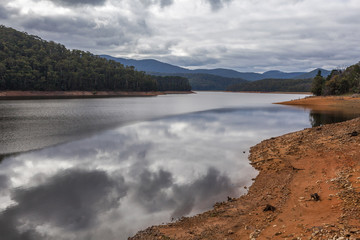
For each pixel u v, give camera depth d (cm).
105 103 7744
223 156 1739
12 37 17850
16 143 2102
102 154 1775
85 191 1132
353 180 895
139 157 1706
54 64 15825
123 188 1169
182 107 6531
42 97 10944
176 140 2280
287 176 1187
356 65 11038
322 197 827
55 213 932
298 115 4462
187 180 1273
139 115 4428
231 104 7912
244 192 1109
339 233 549
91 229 824
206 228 766
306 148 1628
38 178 1294
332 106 6544
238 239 659
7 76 12012
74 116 4053
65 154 1770
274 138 2239
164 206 985
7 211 946
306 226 636
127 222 866
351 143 1468
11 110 4809
